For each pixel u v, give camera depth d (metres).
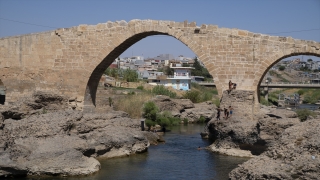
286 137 15.55
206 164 22.58
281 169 13.34
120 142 24.19
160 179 19.14
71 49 31.95
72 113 23.66
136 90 64.19
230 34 28.19
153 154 25.61
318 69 189.00
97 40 31.31
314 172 12.68
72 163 19.11
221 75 28.41
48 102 30.41
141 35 31.00
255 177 13.34
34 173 18.48
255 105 28.00
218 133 27.09
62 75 32.16
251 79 27.86
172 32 29.28
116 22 30.81
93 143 22.67
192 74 122.12
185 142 31.56
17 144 19.12
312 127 15.45
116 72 93.50
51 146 19.41
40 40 32.72
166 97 52.16
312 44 26.25
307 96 114.94
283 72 171.00
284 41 27.05
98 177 19.00
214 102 62.44
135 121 29.17
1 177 18.02
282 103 93.19
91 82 32.78
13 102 30.77
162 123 43.12
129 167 21.41
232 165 22.31
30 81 32.97
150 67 154.50
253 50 27.78
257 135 23.84
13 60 33.31
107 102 37.62
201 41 28.73
